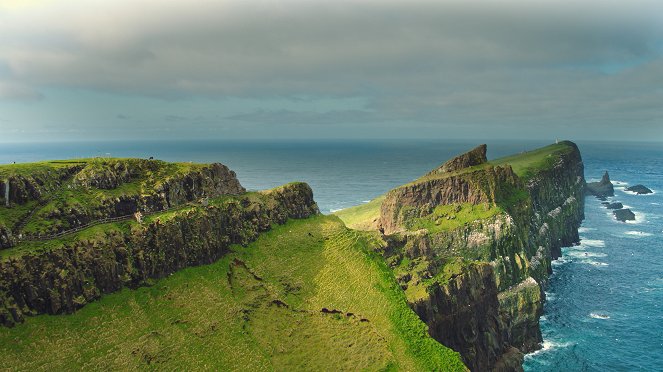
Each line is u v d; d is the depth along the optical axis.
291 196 141.38
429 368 100.06
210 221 112.19
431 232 193.50
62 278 82.62
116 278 91.06
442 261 147.38
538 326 165.75
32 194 90.12
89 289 86.56
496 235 186.38
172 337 88.69
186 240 105.56
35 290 79.62
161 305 93.50
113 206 99.12
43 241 84.56
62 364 75.69
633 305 186.62
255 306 104.62
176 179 113.38
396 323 108.69
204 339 91.50
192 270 104.75
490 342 140.62
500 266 178.38
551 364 148.25
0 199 85.12
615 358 150.50
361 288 117.00
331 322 106.31
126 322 86.94
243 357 91.50
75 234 89.19
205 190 120.12
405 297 119.38
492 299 147.88
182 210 108.31
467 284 139.25
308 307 109.12
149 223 99.69
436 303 129.25
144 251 96.75
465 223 192.38
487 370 137.12
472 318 136.88
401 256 142.12
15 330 76.06
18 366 72.50
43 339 77.25
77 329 81.31
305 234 132.38
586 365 147.00
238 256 115.00
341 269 121.81
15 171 90.50
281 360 94.56
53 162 103.81
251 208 126.88
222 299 101.50
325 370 94.94
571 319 176.00
